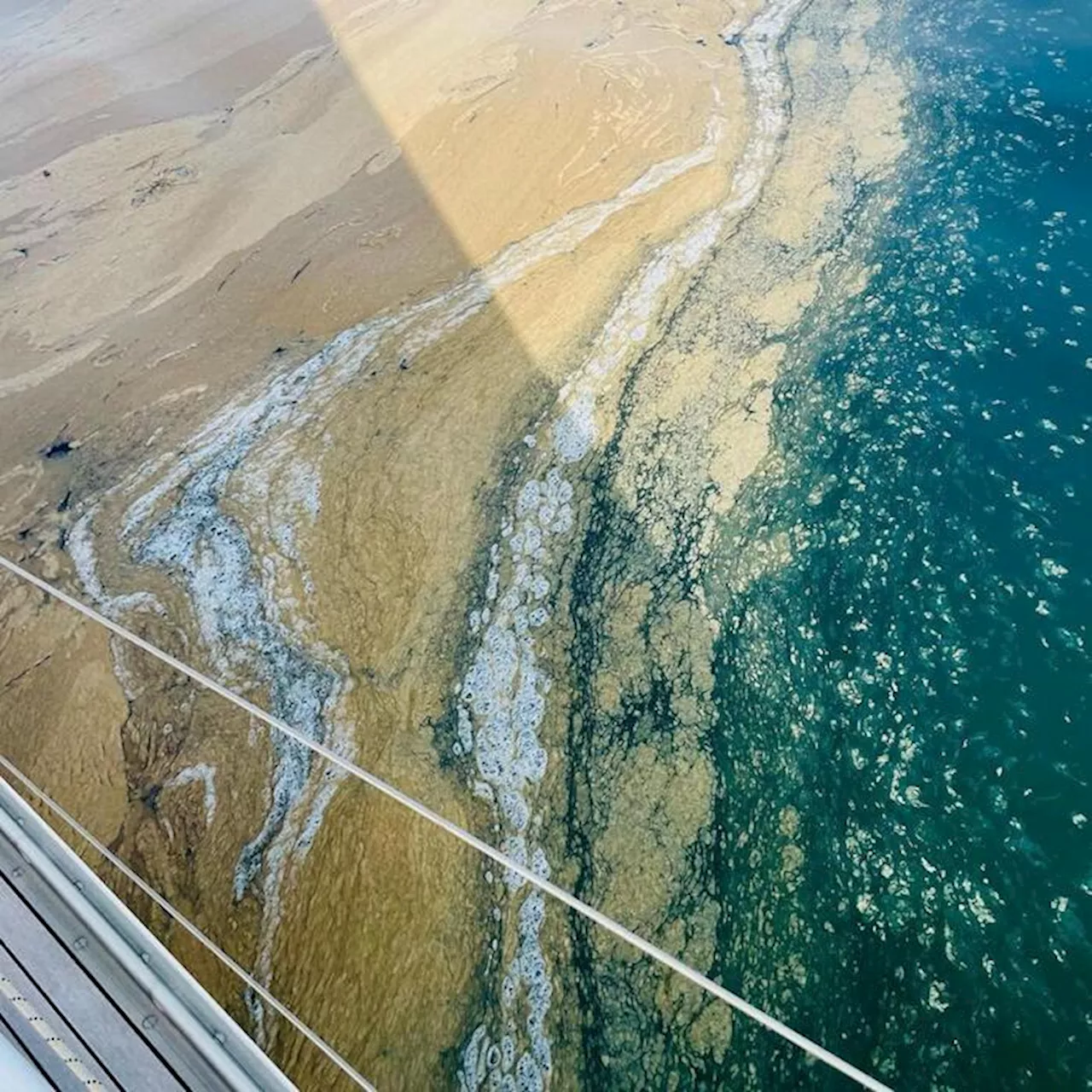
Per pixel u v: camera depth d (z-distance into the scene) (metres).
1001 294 2.36
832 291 2.45
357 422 2.35
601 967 1.58
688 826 1.72
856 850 1.68
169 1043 1.04
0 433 2.50
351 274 2.71
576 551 2.08
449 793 1.76
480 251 2.71
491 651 1.95
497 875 1.67
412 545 2.11
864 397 2.23
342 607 2.02
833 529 2.05
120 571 2.15
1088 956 1.51
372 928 1.60
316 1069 1.47
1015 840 1.64
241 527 2.19
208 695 1.92
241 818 1.75
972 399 2.18
